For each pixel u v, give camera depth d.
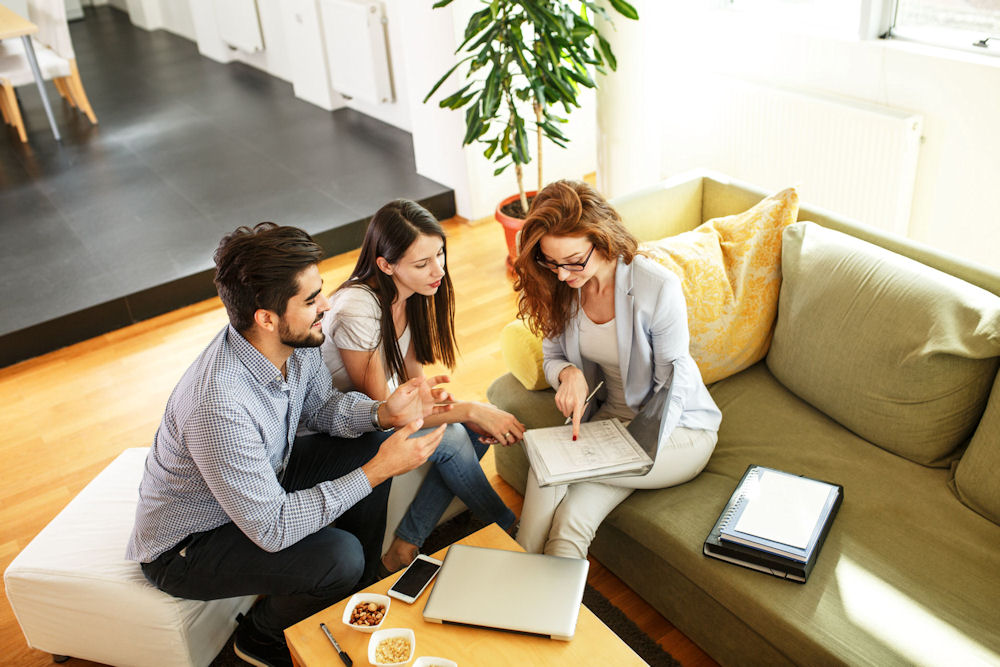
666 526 1.92
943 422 1.95
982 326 1.87
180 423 1.72
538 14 3.02
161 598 1.92
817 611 1.68
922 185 3.30
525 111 4.24
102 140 5.54
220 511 1.86
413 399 2.06
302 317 1.71
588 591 2.20
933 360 1.92
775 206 2.33
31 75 5.39
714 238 2.34
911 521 1.86
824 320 2.15
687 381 2.02
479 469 2.24
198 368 1.76
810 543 1.74
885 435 2.04
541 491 2.00
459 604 1.66
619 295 2.00
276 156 5.08
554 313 2.09
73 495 2.70
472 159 4.21
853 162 3.37
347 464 2.11
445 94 4.13
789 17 3.70
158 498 1.82
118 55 7.66
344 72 5.37
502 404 2.42
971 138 3.07
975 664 1.54
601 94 3.60
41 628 2.03
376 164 4.85
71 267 3.92
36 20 5.83
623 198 2.55
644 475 1.96
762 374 2.39
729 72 3.87
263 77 6.68
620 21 3.39
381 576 2.28
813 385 2.19
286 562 1.85
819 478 2.01
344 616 1.65
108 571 1.94
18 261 4.01
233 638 2.16
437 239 2.02
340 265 4.07
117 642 2.00
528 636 1.61
